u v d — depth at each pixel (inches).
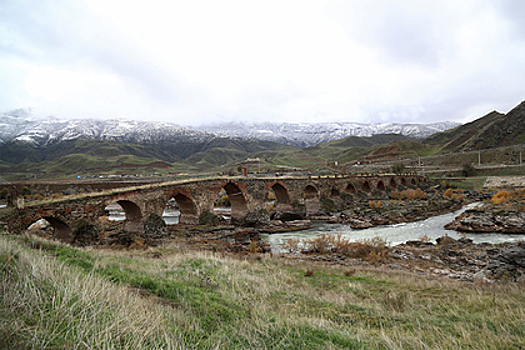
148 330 197.0
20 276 232.8
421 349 251.4
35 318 171.9
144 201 1316.4
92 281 281.4
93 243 1059.9
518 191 2573.8
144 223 1310.3
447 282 661.3
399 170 4768.7
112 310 223.3
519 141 5812.0
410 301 451.2
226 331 252.4
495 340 274.4
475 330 310.3
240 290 428.1
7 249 298.2
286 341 239.0
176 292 358.0
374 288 575.8
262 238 1691.7
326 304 428.8
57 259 402.6
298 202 2365.9
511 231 1588.3
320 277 682.2
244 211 2027.6
